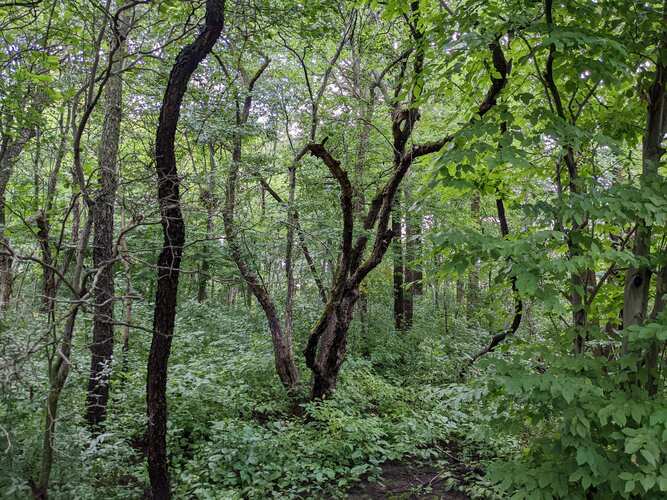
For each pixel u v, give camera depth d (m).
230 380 7.38
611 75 3.12
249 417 6.77
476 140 3.41
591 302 3.56
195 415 6.22
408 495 5.18
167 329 4.23
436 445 6.46
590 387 2.74
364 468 5.53
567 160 3.66
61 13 6.12
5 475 3.53
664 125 3.50
